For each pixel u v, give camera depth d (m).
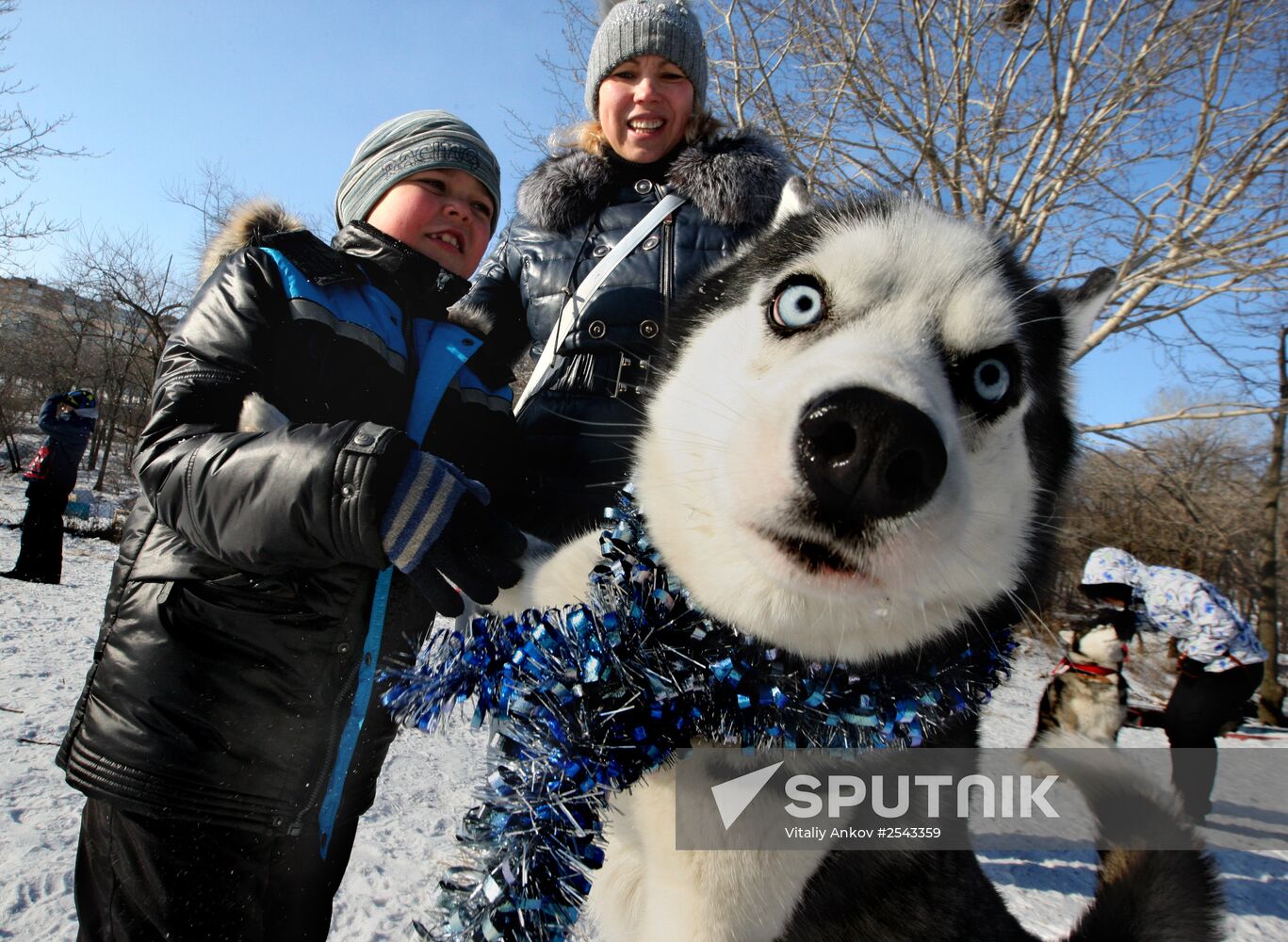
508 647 1.37
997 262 1.70
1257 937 3.84
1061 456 1.93
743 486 1.31
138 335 30.42
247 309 1.69
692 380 1.65
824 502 1.24
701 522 1.45
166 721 1.60
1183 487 10.88
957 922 1.84
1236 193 9.34
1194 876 2.15
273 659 1.66
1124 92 9.68
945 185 10.62
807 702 1.43
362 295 1.91
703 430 1.51
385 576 1.77
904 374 1.30
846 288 1.53
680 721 1.39
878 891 1.72
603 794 1.29
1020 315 1.63
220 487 1.41
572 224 2.58
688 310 2.00
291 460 1.35
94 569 10.62
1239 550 14.02
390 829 3.48
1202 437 13.02
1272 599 14.01
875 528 1.24
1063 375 1.95
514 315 2.73
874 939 1.71
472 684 1.38
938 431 1.23
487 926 1.15
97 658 1.69
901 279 1.53
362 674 1.77
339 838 1.98
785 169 2.54
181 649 1.61
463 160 2.09
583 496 2.25
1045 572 1.85
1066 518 2.02
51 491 9.00
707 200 2.39
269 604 1.64
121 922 1.63
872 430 1.18
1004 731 5.70
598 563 1.58
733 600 1.42
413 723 1.40
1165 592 6.04
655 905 1.52
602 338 2.33
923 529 1.25
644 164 2.60
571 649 1.34
